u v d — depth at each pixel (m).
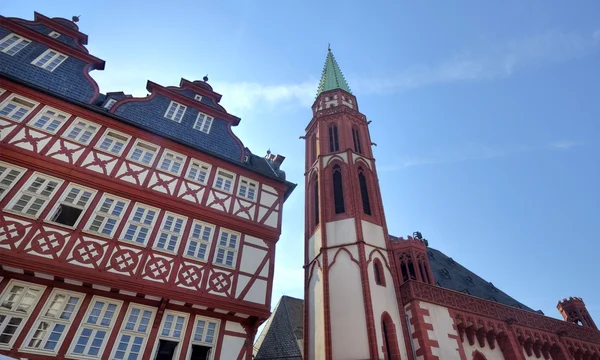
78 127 15.80
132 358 12.26
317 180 29.70
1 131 13.81
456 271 33.56
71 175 14.30
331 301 21.50
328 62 44.19
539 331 26.00
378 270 23.23
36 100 15.41
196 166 17.92
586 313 33.91
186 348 13.30
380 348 19.14
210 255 15.38
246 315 14.91
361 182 28.94
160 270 13.85
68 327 11.88
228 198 17.70
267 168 21.88
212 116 21.56
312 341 21.53
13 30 17.69
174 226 15.47
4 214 12.13
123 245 13.71
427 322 20.89
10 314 11.32
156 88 20.41
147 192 15.52
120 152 16.14
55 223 12.80
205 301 14.02
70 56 18.89
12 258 11.40
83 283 12.50
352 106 36.78
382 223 26.25
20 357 10.73
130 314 13.12
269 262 16.80
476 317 23.27
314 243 25.81
